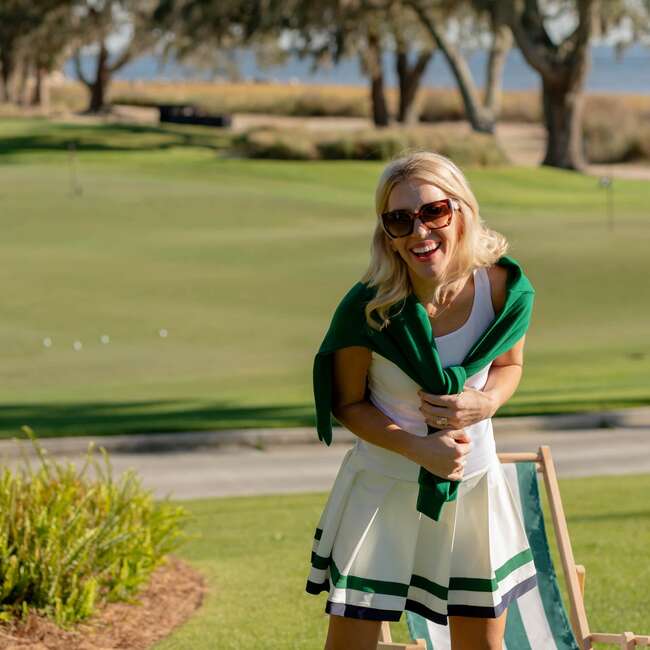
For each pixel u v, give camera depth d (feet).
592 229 125.90
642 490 38.65
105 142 206.80
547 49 205.98
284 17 231.30
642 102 284.20
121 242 119.65
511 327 14.85
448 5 220.84
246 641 22.25
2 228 127.03
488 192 167.53
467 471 14.90
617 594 24.91
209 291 93.81
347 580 14.78
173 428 51.67
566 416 53.78
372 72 251.19
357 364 14.84
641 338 76.95
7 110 295.89
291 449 50.88
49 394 61.46
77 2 289.33
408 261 14.40
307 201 151.33
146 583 25.38
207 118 259.39
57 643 21.58
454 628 15.37
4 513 23.39
